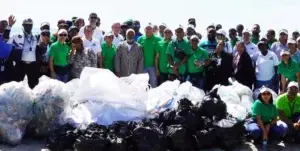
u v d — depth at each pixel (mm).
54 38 10664
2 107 7461
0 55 9492
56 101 7711
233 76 10125
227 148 7617
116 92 8242
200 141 7527
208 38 10594
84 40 10070
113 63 10289
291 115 8367
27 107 7637
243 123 8016
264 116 8023
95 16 11039
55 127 7797
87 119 7910
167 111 8016
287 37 10930
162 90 8789
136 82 8820
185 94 8945
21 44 9492
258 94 8820
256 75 10141
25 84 8031
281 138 8297
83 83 8273
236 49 10188
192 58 10148
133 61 10086
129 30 10117
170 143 7453
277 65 10023
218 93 9211
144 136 7164
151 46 10461
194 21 12781
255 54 10320
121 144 7090
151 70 10492
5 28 9570
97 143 7020
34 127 7805
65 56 9586
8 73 9602
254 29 11609
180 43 10242
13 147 7418
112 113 8055
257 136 7980
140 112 8227
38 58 9633
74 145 7180
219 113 8000
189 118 7664
